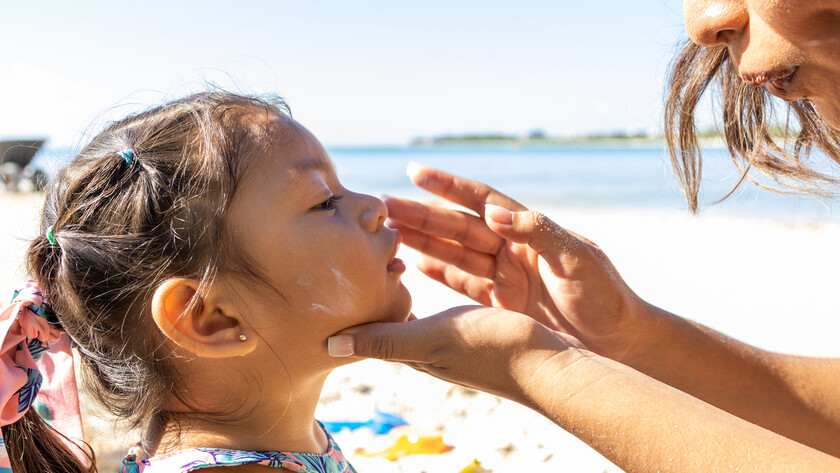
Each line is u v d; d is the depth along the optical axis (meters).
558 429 3.43
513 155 54.94
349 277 1.73
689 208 2.41
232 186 1.67
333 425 3.43
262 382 1.74
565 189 22.42
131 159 1.72
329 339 1.70
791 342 5.08
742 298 6.48
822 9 1.40
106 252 1.67
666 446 1.41
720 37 1.65
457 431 3.42
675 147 2.37
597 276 2.02
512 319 1.64
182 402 1.76
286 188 1.71
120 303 1.68
